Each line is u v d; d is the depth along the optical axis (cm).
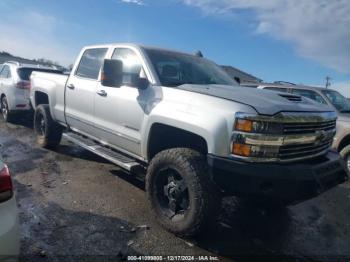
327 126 386
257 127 311
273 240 384
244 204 478
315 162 361
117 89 448
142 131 404
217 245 356
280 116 317
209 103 340
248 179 307
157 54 450
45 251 314
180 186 356
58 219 378
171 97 375
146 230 369
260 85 856
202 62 509
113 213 404
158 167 369
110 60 403
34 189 460
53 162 593
